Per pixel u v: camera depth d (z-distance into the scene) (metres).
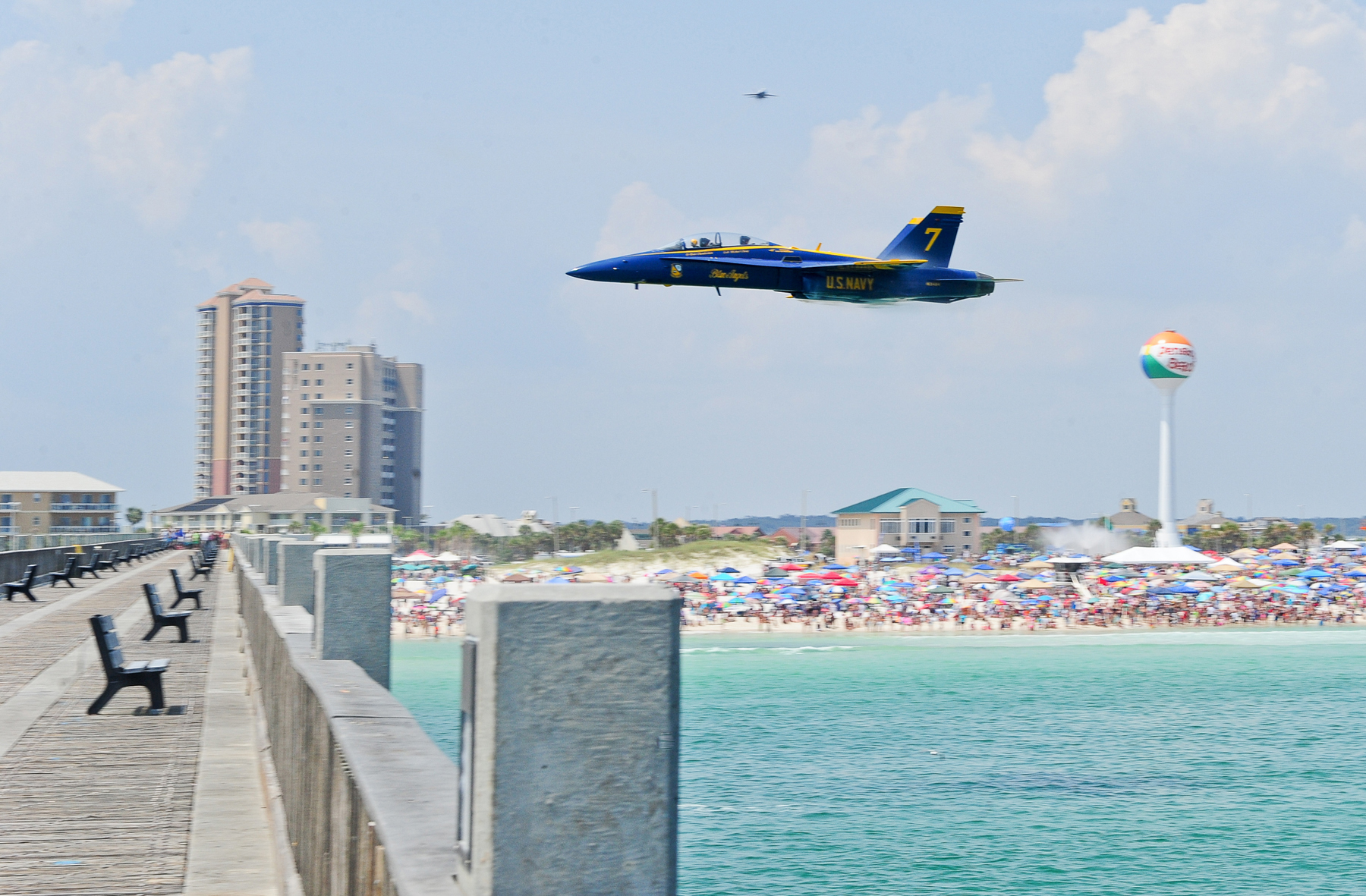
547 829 5.03
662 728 5.16
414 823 6.92
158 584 93.69
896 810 89.88
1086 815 89.12
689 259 100.81
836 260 106.50
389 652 16.92
